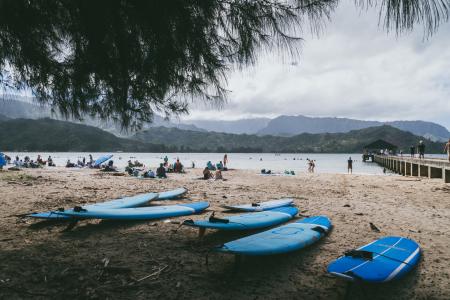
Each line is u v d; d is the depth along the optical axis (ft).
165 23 10.11
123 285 12.37
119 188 46.57
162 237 19.53
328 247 18.43
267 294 12.18
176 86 12.08
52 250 16.37
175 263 14.93
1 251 15.87
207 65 11.25
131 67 11.40
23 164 106.93
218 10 10.36
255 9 9.98
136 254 16.12
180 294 11.88
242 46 10.57
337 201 38.96
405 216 29.37
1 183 45.16
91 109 13.16
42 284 12.26
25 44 10.81
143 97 12.50
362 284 11.55
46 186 45.06
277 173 100.63
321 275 14.16
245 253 13.15
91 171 92.84
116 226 22.38
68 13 10.65
